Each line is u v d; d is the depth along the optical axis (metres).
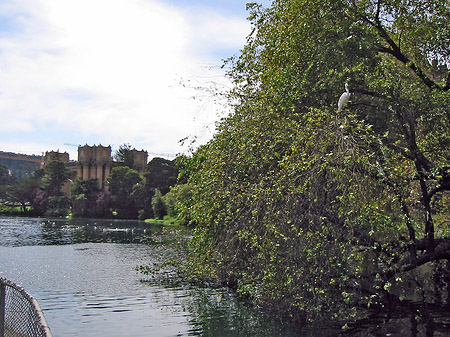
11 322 6.11
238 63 12.76
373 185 8.45
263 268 9.45
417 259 10.91
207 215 11.01
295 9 11.62
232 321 10.62
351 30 11.31
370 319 10.41
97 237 39.72
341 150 8.13
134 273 18.22
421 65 12.90
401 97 11.11
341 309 9.17
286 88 10.88
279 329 9.81
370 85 10.62
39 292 14.51
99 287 15.25
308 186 8.57
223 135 11.90
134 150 143.88
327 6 11.48
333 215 8.88
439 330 9.62
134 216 93.06
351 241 8.82
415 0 11.96
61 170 109.94
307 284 8.70
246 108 12.28
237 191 10.41
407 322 10.24
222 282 14.81
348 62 11.05
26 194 107.44
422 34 12.18
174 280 16.23
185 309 11.94
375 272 9.97
